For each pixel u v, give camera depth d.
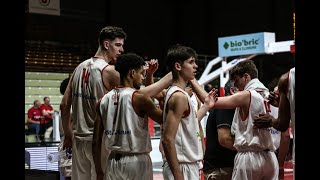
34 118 12.72
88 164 3.91
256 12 18.83
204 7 20.66
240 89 3.84
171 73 3.54
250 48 12.01
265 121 3.45
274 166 3.70
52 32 18.52
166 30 21.50
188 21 21.30
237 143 3.68
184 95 3.13
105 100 3.42
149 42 20.92
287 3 17.73
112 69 3.75
